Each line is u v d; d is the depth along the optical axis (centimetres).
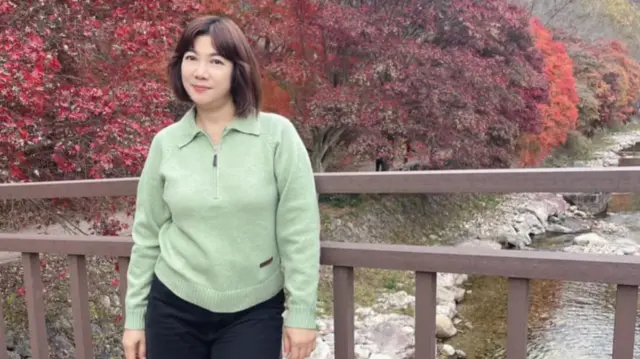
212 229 112
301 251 113
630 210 1119
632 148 1905
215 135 116
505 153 778
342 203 833
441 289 634
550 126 1016
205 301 115
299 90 709
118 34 384
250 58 114
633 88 2166
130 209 425
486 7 752
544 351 489
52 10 373
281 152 113
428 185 125
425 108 666
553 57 1053
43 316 188
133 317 127
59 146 359
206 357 122
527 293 119
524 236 895
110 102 372
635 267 107
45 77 339
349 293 139
